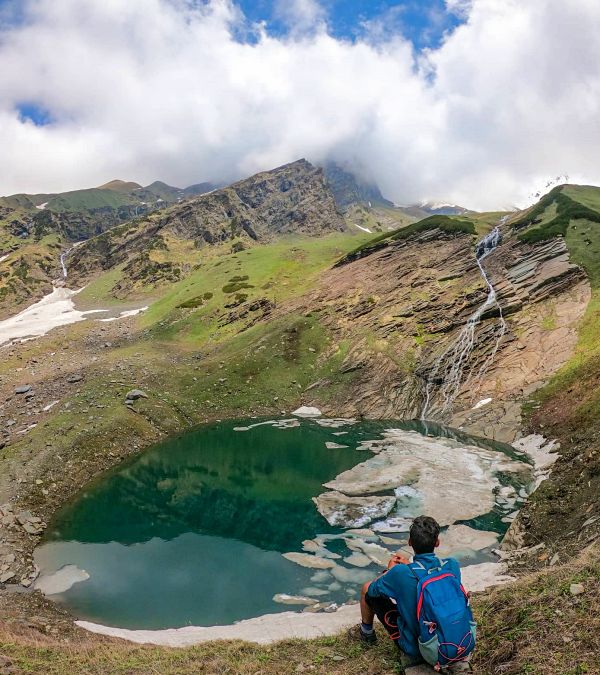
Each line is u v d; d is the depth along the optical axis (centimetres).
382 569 2561
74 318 12594
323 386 6619
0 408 5631
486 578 2059
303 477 4009
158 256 17725
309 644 1175
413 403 6138
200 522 3253
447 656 657
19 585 2541
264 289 9631
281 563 2664
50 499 3616
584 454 3017
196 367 6975
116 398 5700
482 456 4275
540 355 5684
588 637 798
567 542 2039
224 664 1103
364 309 7738
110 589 2456
